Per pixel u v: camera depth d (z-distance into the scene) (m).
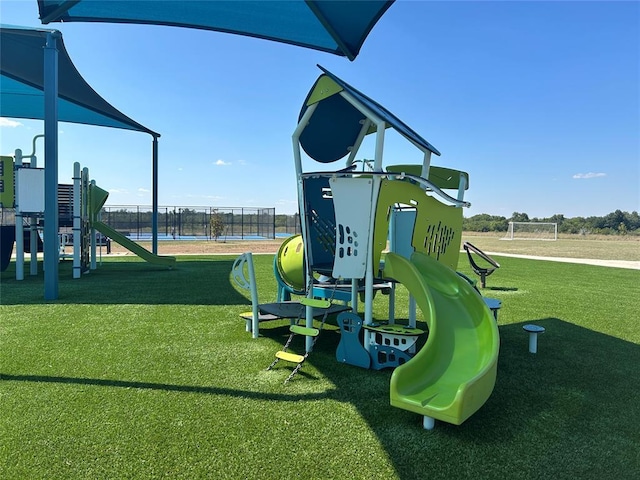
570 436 2.47
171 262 10.77
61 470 2.03
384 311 6.15
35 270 9.29
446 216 4.41
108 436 2.35
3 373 3.29
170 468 2.06
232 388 3.07
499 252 20.06
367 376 3.39
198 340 4.29
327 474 2.04
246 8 3.98
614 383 3.34
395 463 2.15
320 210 4.97
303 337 4.51
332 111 4.45
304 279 4.65
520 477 2.06
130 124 12.25
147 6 4.02
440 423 2.59
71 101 10.10
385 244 3.69
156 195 13.51
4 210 11.85
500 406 2.87
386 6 3.54
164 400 2.84
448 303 3.45
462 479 2.03
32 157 9.15
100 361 3.59
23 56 7.70
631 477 2.08
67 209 10.31
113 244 21.91
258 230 32.09
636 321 5.55
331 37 4.28
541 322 5.47
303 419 2.61
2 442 2.27
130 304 6.04
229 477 2.00
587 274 10.98
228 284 8.11
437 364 2.85
